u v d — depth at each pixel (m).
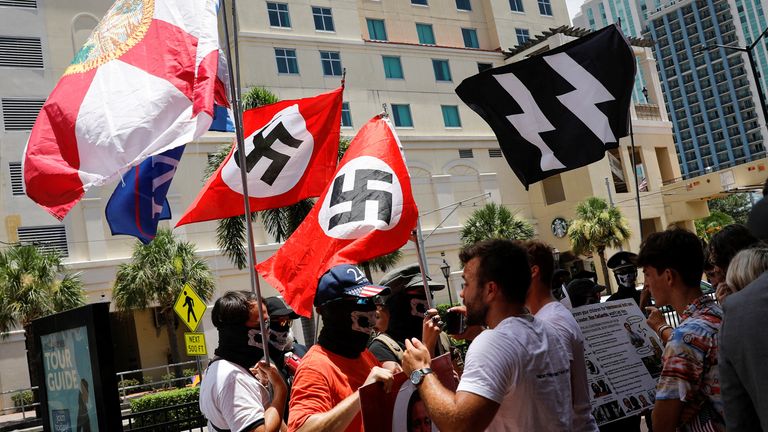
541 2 53.81
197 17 5.43
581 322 5.21
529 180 6.82
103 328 4.69
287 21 42.12
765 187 3.45
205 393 4.22
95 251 34.16
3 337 29.75
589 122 6.64
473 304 3.38
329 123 6.62
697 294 4.07
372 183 5.17
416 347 3.27
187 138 5.19
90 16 36.31
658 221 53.00
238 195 6.45
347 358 4.16
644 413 5.34
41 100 34.53
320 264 5.01
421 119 46.19
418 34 48.59
